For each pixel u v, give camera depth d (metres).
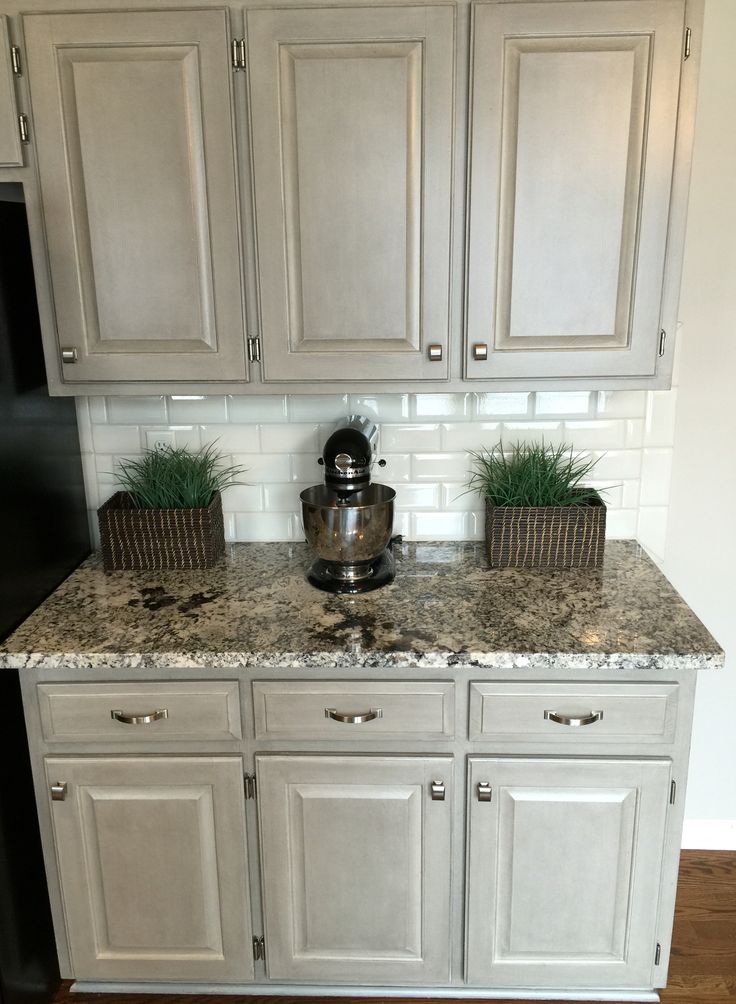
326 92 1.82
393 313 1.95
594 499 2.30
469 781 1.92
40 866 2.08
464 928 2.03
